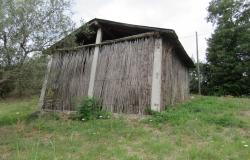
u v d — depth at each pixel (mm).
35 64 7238
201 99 13594
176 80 11227
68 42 8203
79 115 8539
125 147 5395
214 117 7586
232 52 21703
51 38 7598
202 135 6062
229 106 10477
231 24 23156
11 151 5438
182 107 9758
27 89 8039
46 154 4980
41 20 7332
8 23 6742
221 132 6387
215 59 22969
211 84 22625
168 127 6852
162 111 8148
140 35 8883
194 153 4809
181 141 5656
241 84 20484
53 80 10664
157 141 5648
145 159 4656
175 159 4633
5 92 13227
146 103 8086
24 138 6535
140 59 8688
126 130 6598
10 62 7031
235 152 4965
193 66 14492
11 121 9141
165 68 9250
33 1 7223
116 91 8828
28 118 9492
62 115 9445
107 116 8258
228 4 23828
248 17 22766
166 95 9281
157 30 8562
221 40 22781
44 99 10609
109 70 9273
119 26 9750
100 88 9242
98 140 5949
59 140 6109
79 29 8688
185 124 6910
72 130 7023
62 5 7715
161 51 8539
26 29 6992
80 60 10273
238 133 6297
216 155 4719
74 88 10000
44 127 7598
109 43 9664
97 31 10156
